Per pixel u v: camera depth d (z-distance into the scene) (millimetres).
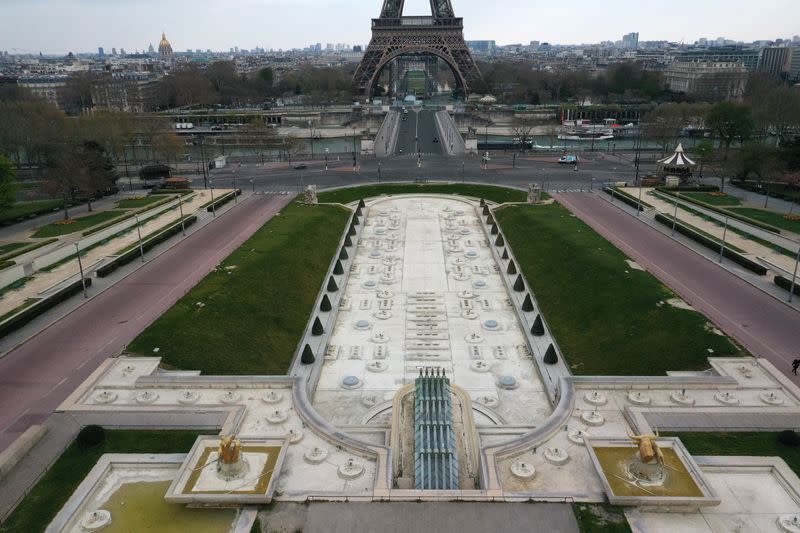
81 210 167125
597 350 89188
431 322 102250
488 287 117000
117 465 56469
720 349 80375
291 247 130250
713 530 48281
